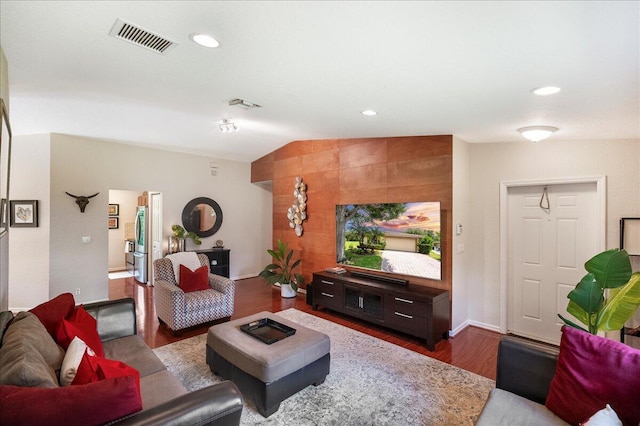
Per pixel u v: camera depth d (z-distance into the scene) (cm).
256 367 229
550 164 352
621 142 313
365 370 293
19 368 129
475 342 358
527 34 136
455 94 222
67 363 159
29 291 456
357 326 408
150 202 633
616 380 151
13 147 454
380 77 206
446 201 381
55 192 460
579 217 342
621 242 306
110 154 521
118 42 183
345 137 475
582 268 340
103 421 126
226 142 552
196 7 144
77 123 413
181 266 418
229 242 684
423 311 345
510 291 387
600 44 138
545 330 364
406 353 329
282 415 228
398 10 129
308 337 267
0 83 183
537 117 259
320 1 129
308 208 557
